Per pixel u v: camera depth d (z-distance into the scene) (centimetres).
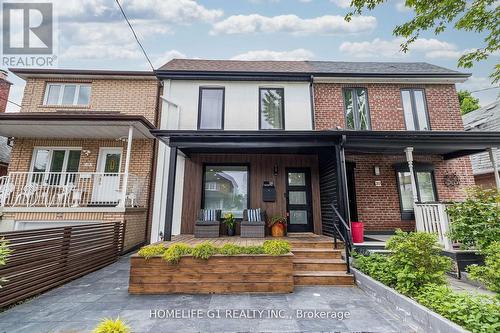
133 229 706
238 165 769
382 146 600
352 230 574
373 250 517
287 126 823
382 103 840
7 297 330
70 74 851
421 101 852
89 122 690
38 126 718
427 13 471
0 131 761
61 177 791
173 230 723
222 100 845
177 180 754
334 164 612
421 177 780
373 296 374
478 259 455
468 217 436
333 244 534
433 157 790
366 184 768
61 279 432
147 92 855
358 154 785
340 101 848
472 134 571
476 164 992
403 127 820
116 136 806
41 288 388
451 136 575
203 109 837
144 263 402
